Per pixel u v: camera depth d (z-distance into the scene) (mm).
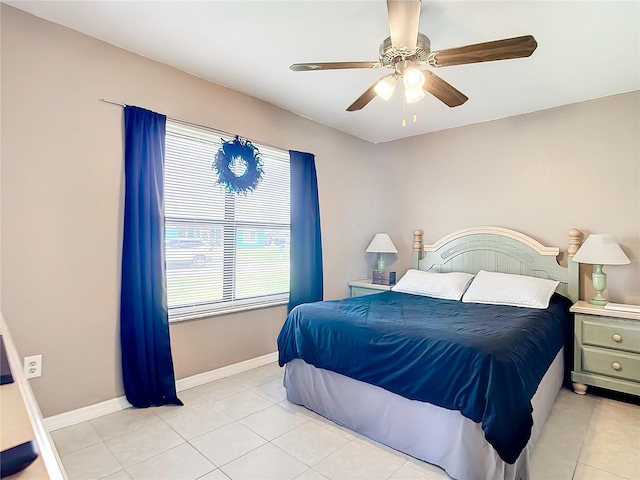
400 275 4457
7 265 2023
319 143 3936
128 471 1797
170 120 2674
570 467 1850
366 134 4340
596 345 2693
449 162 4043
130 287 2430
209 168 2980
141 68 2541
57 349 2191
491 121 3729
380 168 4645
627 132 2975
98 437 2098
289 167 3646
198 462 1872
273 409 2465
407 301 3084
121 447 1999
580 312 2760
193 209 2885
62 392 2209
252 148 3201
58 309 2195
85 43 2293
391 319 2279
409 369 1871
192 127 2803
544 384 2215
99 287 2357
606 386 2645
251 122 3240
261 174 3271
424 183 4250
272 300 3475
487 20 2074
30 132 2094
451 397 1701
